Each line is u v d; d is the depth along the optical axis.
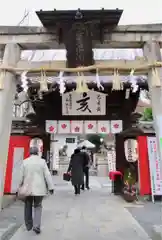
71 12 5.17
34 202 5.23
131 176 8.88
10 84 5.49
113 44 5.61
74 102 10.00
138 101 10.31
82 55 5.21
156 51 5.34
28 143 9.53
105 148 22.64
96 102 9.97
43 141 10.16
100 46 5.72
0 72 5.38
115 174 10.13
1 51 5.90
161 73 5.07
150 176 8.91
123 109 10.22
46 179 5.18
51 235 5.12
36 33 5.64
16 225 5.83
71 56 5.25
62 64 5.44
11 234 5.23
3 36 5.69
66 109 10.02
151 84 5.15
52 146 18.06
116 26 5.52
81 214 6.95
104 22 5.30
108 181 15.60
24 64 5.57
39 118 10.22
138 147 9.31
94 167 22.73
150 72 5.16
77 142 32.22
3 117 5.34
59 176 18.36
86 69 5.06
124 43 5.59
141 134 9.73
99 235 5.15
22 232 5.30
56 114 10.25
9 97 5.48
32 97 10.07
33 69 5.20
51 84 8.68
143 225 5.90
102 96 9.93
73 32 5.22
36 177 5.11
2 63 5.51
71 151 32.16
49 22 5.40
